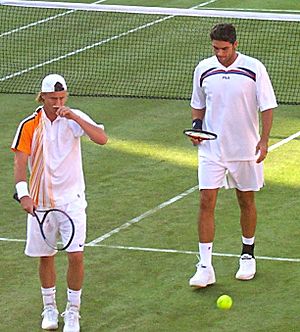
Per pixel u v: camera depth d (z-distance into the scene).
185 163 44.00
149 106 52.78
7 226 37.19
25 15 72.69
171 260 33.78
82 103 53.38
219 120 31.19
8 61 61.84
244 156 31.34
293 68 59.00
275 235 35.69
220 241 35.25
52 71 59.56
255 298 30.75
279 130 48.38
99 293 31.28
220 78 30.97
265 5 77.44
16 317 29.83
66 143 27.97
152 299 30.83
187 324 29.08
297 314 29.59
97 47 64.69
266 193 40.03
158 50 63.59
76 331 28.41
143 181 41.81
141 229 36.59
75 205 28.14
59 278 32.56
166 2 79.12
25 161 28.09
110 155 45.22
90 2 78.69
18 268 33.41
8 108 52.97
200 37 66.62
